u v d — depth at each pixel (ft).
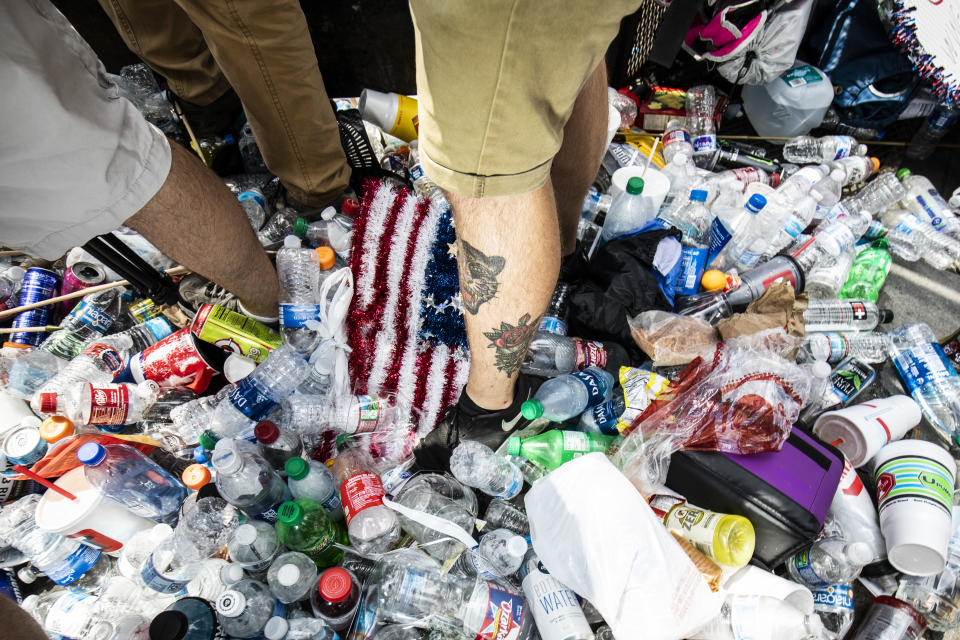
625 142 7.51
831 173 6.69
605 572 3.87
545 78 2.52
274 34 4.52
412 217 5.71
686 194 6.58
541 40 2.35
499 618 4.00
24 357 5.16
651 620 3.76
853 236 6.48
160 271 5.89
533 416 4.39
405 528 4.66
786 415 4.43
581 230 6.39
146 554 4.34
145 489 4.54
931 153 7.83
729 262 6.40
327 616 4.02
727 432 4.39
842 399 5.50
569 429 5.31
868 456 4.98
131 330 5.68
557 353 5.28
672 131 7.28
